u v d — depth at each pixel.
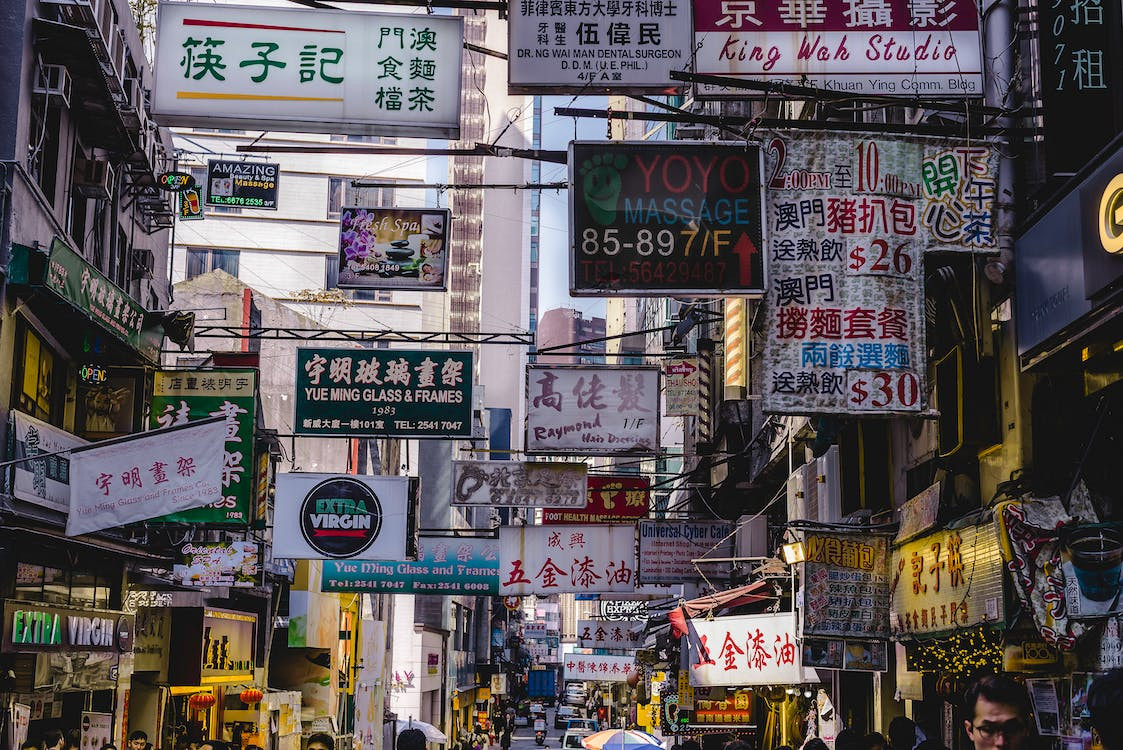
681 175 11.59
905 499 14.90
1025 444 10.90
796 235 11.55
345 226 17.92
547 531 24.14
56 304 15.37
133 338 17.98
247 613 27.61
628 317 66.44
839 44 12.09
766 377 11.32
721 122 11.81
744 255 11.46
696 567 23.25
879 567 13.52
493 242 111.88
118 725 20.02
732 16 12.24
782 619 16.91
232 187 25.67
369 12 13.25
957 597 10.92
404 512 22.48
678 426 40.44
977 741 3.82
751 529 23.38
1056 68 11.38
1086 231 9.43
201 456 14.23
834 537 13.50
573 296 11.38
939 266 12.15
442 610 53.84
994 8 12.00
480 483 22.52
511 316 110.69
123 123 18.17
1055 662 10.43
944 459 12.24
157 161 21.81
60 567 17.31
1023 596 9.65
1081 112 11.29
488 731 64.06
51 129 16.75
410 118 13.16
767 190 11.62
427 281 17.89
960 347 11.55
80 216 18.22
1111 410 10.14
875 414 11.25
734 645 17.08
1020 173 11.66
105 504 13.92
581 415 20.52
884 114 15.62
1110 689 3.13
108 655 18.77
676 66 12.30
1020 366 10.99
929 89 12.00
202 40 13.12
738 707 22.67
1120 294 8.92
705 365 24.95
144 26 22.09
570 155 11.59
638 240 11.47
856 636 13.32
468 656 69.25
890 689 16.59
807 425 18.30
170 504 14.04
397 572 25.58
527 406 20.50
